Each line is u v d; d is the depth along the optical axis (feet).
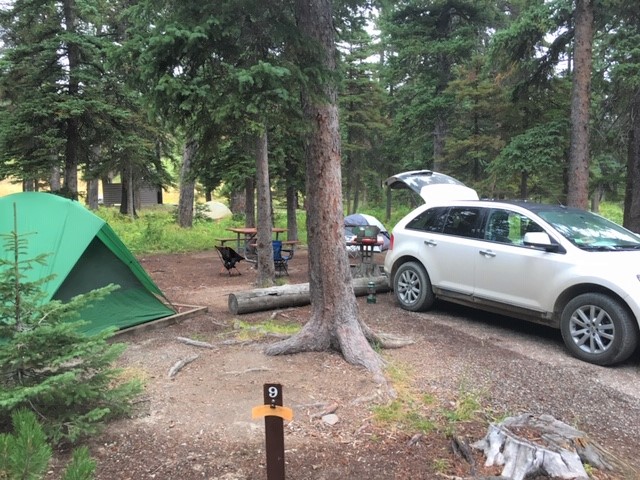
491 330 21.03
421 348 18.06
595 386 15.01
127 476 9.91
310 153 16.49
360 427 11.96
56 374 11.57
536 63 44.91
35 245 18.15
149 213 79.46
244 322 21.91
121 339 19.07
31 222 18.71
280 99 14.61
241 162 45.37
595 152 45.62
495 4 63.72
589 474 9.82
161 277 35.06
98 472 10.03
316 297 17.08
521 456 9.87
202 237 58.59
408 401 13.37
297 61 15.78
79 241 18.47
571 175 38.04
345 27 20.76
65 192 42.75
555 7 40.93
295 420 12.26
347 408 12.92
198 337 19.38
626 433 12.23
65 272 17.84
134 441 11.30
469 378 15.20
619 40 38.17
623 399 14.15
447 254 22.75
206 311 23.81
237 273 37.06
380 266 33.96
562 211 21.07
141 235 53.72
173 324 21.45
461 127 60.59
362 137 75.15
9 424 11.15
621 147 44.98
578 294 18.06
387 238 49.06
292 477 9.92
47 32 42.34
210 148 21.93
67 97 40.93
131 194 68.13
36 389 10.13
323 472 10.09
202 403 13.25
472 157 57.41
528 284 19.43
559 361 17.20
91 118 42.93
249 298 23.50
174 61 15.07
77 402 11.27
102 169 48.65
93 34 44.50
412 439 11.39
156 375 15.24
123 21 44.70
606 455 10.62
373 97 71.00
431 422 12.26
